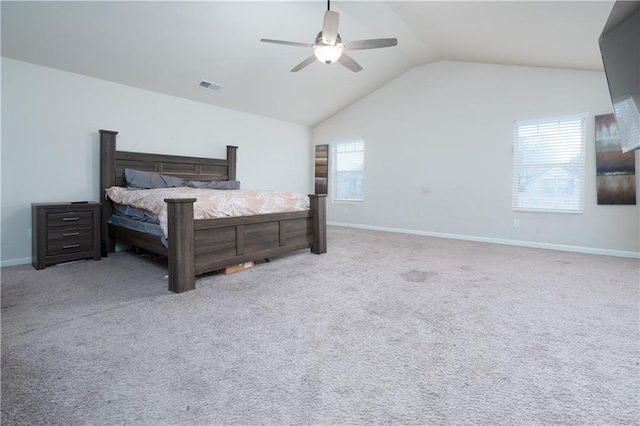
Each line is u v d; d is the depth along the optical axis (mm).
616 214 4039
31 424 1151
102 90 4172
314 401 1280
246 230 3170
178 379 1424
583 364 1536
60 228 3451
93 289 2652
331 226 7035
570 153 4336
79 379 1416
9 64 3465
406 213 6035
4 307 2254
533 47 3740
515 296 2494
